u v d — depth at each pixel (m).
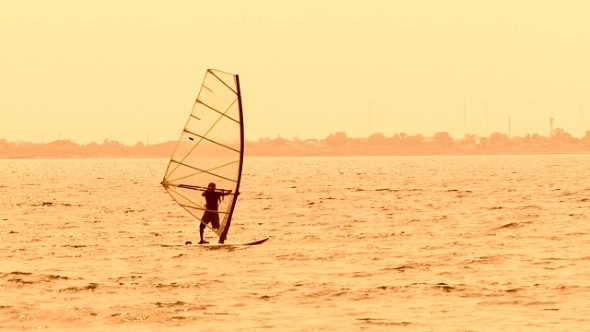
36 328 73.12
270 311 79.44
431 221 173.50
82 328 73.12
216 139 124.12
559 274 98.25
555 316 75.38
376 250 124.50
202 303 83.31
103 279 98.12
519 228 154.50
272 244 132.75
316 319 75.62
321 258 115.75
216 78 122.75
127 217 190.38
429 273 101.19
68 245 133.38
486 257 114.31
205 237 146.25
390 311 78.94
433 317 75.94
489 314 76.88
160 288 92.00
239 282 95.69
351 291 89.38
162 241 139.38
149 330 72.12
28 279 97.81
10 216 193.12
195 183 125.69
